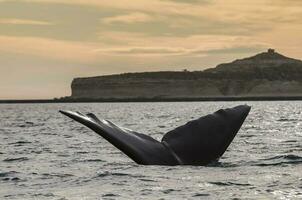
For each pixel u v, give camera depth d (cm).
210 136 3597
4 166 5131
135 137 3497
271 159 5000
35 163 5353
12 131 11862
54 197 3366
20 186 3841
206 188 3478
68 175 4319
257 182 3691
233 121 3594
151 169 4009
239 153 5816
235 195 3300
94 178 4075
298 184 3625
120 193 3431
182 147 3597
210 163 4091
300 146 6862
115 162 5247
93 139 9150
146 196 3316
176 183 3597
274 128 11750
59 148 7225
